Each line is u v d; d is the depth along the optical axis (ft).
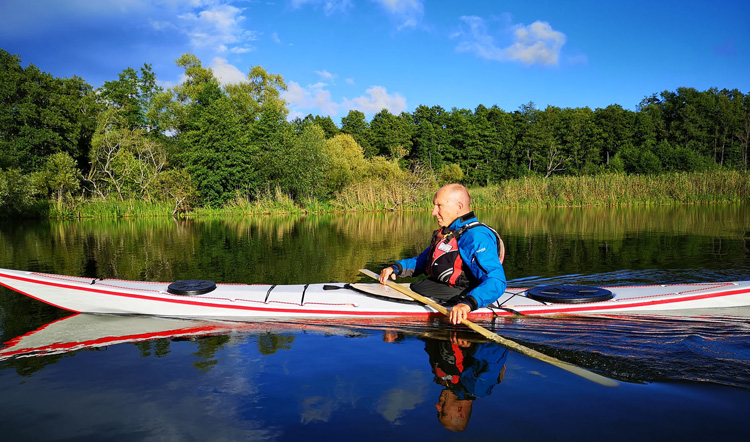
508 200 83.97
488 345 9.48
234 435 6.14
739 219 50.08
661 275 20.51
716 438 5.89
